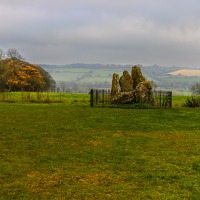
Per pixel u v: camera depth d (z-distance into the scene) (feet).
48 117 88.89
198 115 94.79
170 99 120.37
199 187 35.45
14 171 40.98
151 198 32.50
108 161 45.98
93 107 116.16
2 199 32.07
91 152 50.98
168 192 34.09
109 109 109.81
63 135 64.28
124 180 38.04
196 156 49.03
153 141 60.03
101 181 37.68
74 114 95.66
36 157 47.78
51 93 212.43
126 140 60.54
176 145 56.90
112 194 33.65
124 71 128.67
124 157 48.11
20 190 34.63
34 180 37.86
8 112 99.50
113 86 126.41
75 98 171.32
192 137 64.23
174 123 80.74
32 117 88.63
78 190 34.78
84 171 41.37
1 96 151.33
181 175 39.50
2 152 50.37
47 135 63.93
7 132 66.13
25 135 63.36
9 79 299.38
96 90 126.00
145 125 77.20
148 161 45.98
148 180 37.99
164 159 47.16
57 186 36.01
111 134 66.18
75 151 51.55
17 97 157.99
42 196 33.01
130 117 89.97
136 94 120.26
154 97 121.49
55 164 44.32
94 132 68.03
